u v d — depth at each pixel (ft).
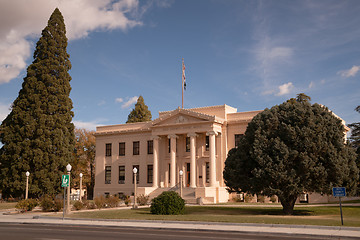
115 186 193.98
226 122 164.96
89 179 238.07
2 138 172.45
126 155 193.36
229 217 81.46
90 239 50.98
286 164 91.15
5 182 165.58
